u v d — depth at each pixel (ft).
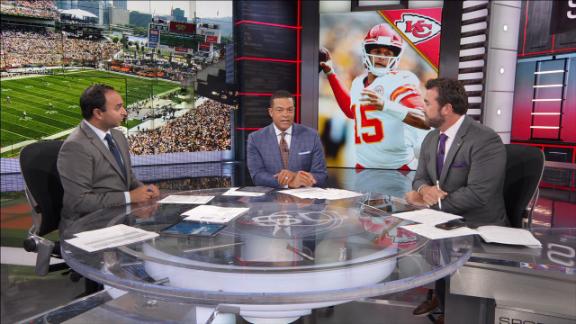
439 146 6.64
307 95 24.12
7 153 24.94
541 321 3.29
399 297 6.94
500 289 3.44
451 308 3.87
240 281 2.62
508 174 6.13
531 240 3.78
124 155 7.16
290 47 24.68
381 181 19.62
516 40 20.11
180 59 27.20
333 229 3.80
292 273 2.67
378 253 3.11
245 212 4.56
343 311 6.48
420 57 22.09
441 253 3.20
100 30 25.99
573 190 16.94
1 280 8.55
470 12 20.63
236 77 26.05
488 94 20.44
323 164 8.45
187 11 26.91
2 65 24.20
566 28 17.74
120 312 2.45
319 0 23.34
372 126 23.40
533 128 19.63
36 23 24.72
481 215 6.01
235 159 28.60
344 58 23.32
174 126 27.58
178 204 5.14
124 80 26.68
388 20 22.34
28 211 15.33
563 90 18.06
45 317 2.43
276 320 3.31
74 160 6.02
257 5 23.99
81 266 2.89
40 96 25.50
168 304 2.51
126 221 4.20
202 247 3.23
